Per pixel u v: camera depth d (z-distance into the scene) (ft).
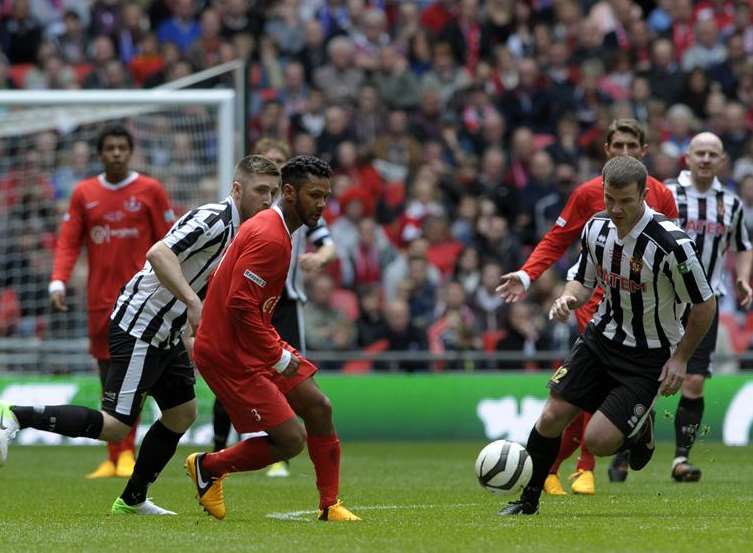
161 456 89.61
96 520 85.05
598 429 83.51
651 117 239.50
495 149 228.43
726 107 242.37
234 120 164.04
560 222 101.30
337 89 241.35
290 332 124.06
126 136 127.44
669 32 258.16
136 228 127.95
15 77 237.66
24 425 86.02
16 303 197.47
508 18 254.88
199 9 249.55
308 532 75.77
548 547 67.46
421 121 236.43
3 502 101.86
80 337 199.00
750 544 69.21
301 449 81.10
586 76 243.81
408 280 204.74
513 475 83.15
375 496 107.04
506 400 186.19
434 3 262.88
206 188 188.65
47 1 253.85
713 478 124.77
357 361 196.75
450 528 77.56
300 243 124.36
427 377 187.32
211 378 79.97
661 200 105.70
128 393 88.17
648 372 84.58
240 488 116.37
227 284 79.00
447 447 176.86
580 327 108.17
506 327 196.65
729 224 121.08
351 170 224.94
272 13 249.34
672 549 66.74
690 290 82.02
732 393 181.16
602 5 261.44
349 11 254.06
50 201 203.31
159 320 88.28
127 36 245.65
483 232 215.72
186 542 70.95
